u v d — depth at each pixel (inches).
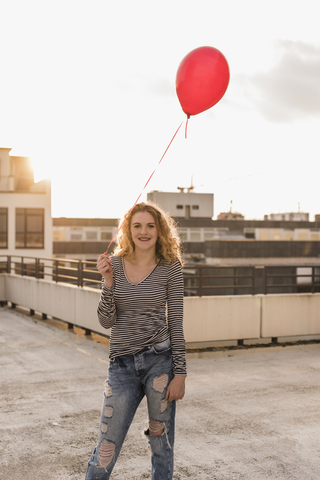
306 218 3924.7
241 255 2176.4
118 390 95.0
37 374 246.2
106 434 94.5
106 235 2390.5
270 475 134.5
